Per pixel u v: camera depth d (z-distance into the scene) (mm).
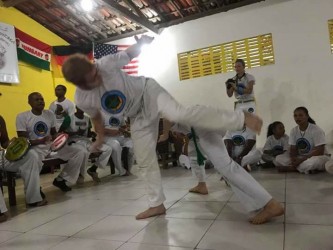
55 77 6820
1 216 2658
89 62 2010
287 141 4223
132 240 1950
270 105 5867
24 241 2117
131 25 6824
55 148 3533
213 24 6312
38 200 3143
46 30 6699
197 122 2061
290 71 5727
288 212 2205
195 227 2074
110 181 4293
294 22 5684
